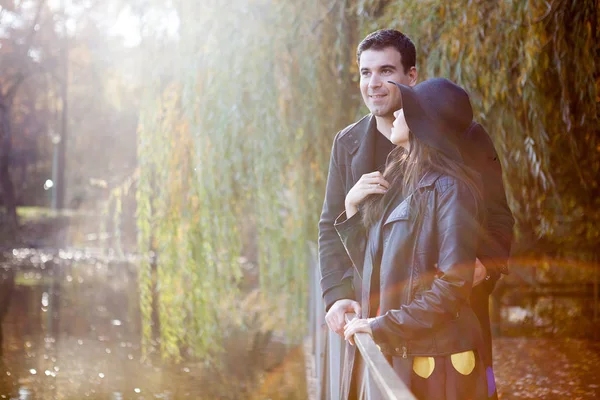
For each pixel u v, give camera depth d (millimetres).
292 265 9453
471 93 6070
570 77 5910
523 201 7551
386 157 3451
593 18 5590
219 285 8719
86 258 30141
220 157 8102
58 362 9938
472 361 2775
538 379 7160
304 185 8852
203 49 8156
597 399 6305
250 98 8094
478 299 3051
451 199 2742
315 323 7270
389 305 2852
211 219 8344
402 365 2785
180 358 9188
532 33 5578
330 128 8180
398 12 6512
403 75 3424
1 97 40281
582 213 8680
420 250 2793
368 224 3080
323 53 8016
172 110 8656
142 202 8930
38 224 41875
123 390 8430
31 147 53688
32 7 38812
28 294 18234
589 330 9766
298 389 8242
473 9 5855
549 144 6406
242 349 10008
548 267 10641
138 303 16594
